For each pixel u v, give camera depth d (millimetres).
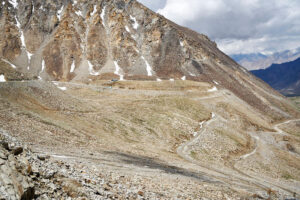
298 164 91062
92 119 72688
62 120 60719
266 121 157250
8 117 42438
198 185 33812
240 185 47219
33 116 50688
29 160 16453
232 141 96625
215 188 35281
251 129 129125
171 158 59312
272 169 79562
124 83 168125
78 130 56875
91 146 45312
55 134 44312
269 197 41188
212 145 85625
